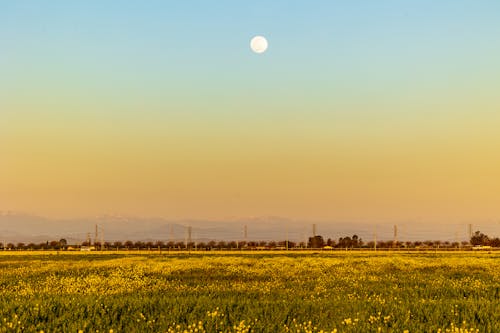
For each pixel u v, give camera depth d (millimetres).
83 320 14695
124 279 32812
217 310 16781
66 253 107188
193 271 41938
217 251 119688
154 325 14625
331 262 52562
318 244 159875
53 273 40312
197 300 19156
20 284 30438
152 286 29422
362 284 30781
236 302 19219
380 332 13891
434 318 15898
